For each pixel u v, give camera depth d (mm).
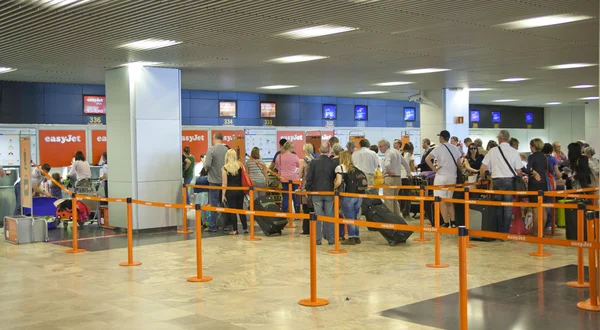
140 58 13516
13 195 16641
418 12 9320
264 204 13492
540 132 35312
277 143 22922
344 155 12070
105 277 9469
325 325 6672
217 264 10359
